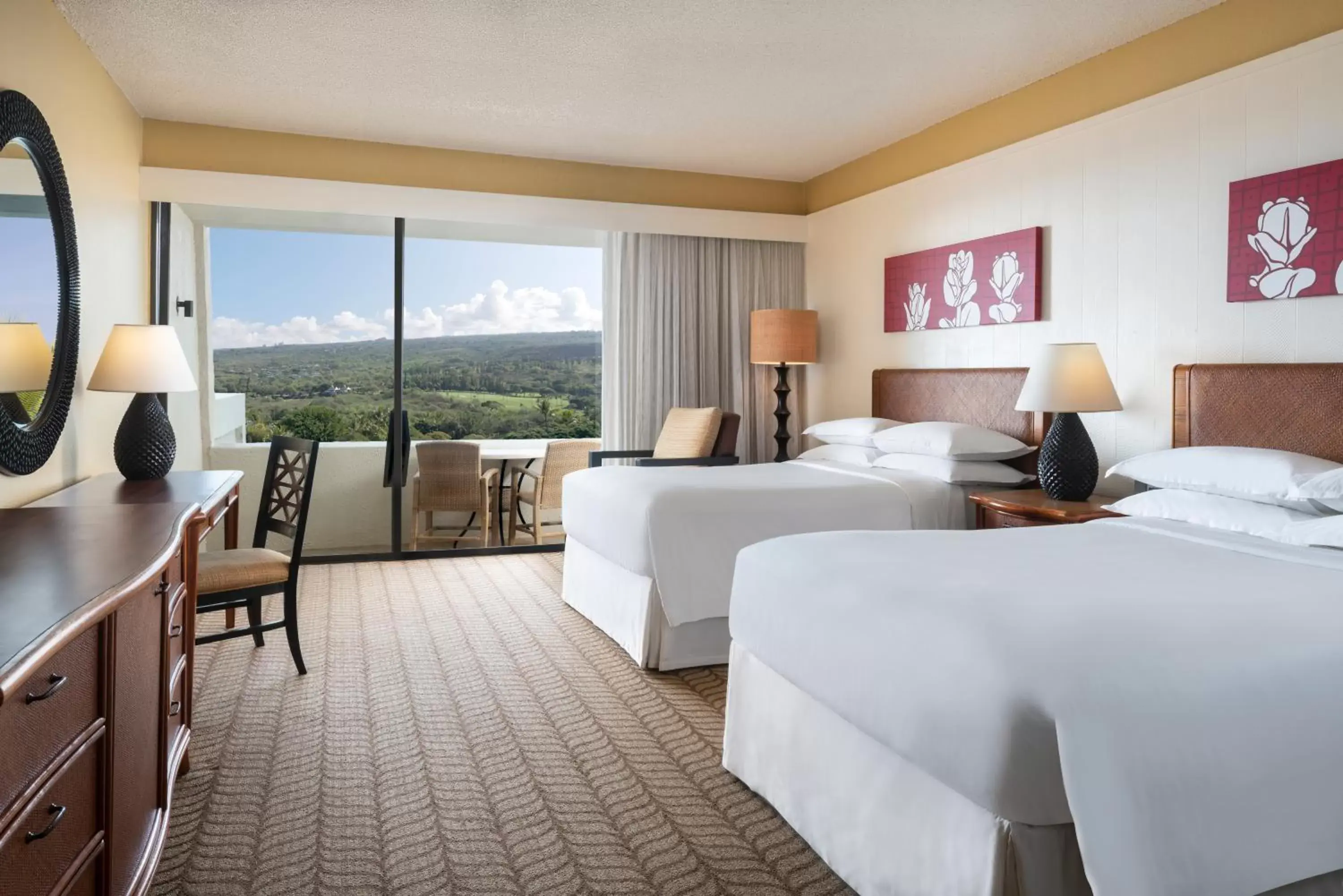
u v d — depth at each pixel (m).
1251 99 3.13
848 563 2.09
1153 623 1.55
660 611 3.29
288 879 1.87
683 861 1.96
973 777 1.44
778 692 2.17
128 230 4.30
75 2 3.20
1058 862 1.40
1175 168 3.42
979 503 3.64
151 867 1.60
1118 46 3.67
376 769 2.42
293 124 4.75
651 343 5.73
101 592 1.31
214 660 3.38
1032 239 4.03
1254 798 1.35
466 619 4.00
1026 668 1.41
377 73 3.95
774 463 4.66
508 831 2.09
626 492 3.54
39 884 1.13
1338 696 1.44
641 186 5.64
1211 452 2.85
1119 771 1.30
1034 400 3.49
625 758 2.51
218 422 5.28
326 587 4.62
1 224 2.56
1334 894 1.44
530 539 5.96
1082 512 3.19
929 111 4.53
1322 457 2.84
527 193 5.38
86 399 3.47
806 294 6.06
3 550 1.63
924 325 4.80
